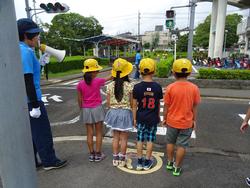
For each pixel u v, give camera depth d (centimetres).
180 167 390
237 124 637
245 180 363
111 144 498
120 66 374
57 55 416
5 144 148
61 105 856
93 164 410
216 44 2483
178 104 352
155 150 472
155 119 374
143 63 361
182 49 6362
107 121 391
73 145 494
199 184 352
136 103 374
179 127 356
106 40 3020
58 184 351
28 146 155
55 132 575
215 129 596
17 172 152
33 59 336
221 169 397
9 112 144
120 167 400
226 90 1111
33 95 329
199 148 484
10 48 141
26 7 1324
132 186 347
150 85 364
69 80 1647
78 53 4350
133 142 511
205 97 1004
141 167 392
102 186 347
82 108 404
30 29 336
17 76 145
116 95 377
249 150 477
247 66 2019
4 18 138
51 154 387
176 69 349
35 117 343
